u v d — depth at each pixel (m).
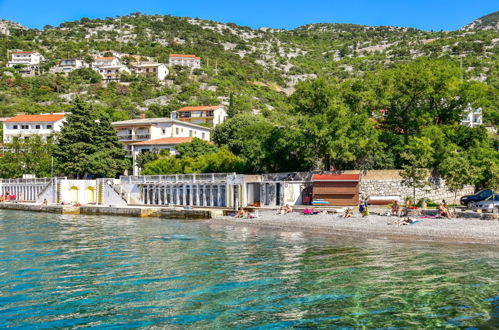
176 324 16.39
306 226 42.09
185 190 69.94
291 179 61.00
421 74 61.41
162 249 31.84
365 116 58.09
